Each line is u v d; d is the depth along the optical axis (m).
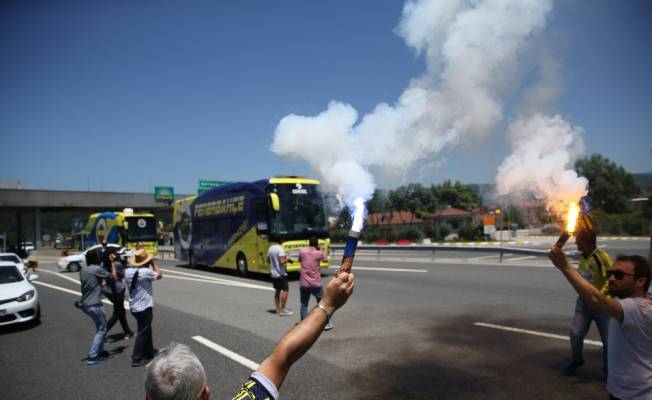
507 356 6.13
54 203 45.97
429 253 26.47
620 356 2.73
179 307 11.09
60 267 24.41
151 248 28.12
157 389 1.50
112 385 5.79
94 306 6.82
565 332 7.23
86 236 33.16
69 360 6.97
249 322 9.04
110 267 8.23
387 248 22.80
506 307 9.30
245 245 16.92
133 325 9.40
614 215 34.47
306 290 8.80
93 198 48.19
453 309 9.37
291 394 5.10
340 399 4.93
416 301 10.45
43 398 5.43
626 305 2.63
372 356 6.37
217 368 6.16
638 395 2.63
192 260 22.11
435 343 6.89
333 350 6.71
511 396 4.80
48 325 9.65
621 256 2.84
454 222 34.97
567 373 5.34
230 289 14.09
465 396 4.86
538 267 15.46
